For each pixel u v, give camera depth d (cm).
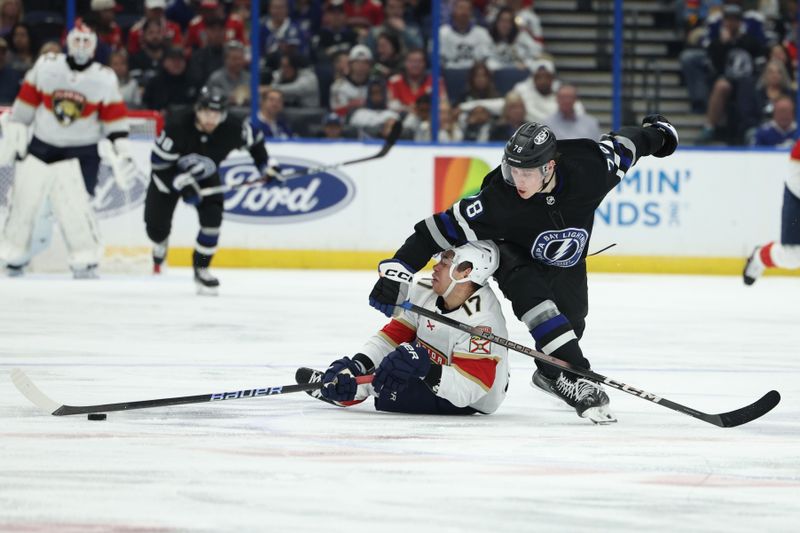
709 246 3441
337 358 1656
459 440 1074
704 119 3759
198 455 990
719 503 852
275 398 1298
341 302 2447
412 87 3525
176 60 3462
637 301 2628
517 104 3516
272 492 862
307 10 3525
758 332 2073
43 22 3478
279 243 3353
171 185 2608
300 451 1012
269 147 3344
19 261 2928
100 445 1027
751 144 3672
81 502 830
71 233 2927
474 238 1185
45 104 2839
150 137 3148
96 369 1526
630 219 3419
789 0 3741
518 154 1109
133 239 3134
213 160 2564
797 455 1030
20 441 1041
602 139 1245
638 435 1120
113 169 2873
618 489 891
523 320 1200
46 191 2900
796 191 2584
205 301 2434
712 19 3731
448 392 1145
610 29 3819
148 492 859
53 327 1978
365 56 3497
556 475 935
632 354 1778
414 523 785
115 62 3472
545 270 1242
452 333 1180
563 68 3809
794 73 3681
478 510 821
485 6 3659
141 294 2567
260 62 3509
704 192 3434
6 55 3441
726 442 1090
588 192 1177
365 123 3503
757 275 2684
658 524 793
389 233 3381
